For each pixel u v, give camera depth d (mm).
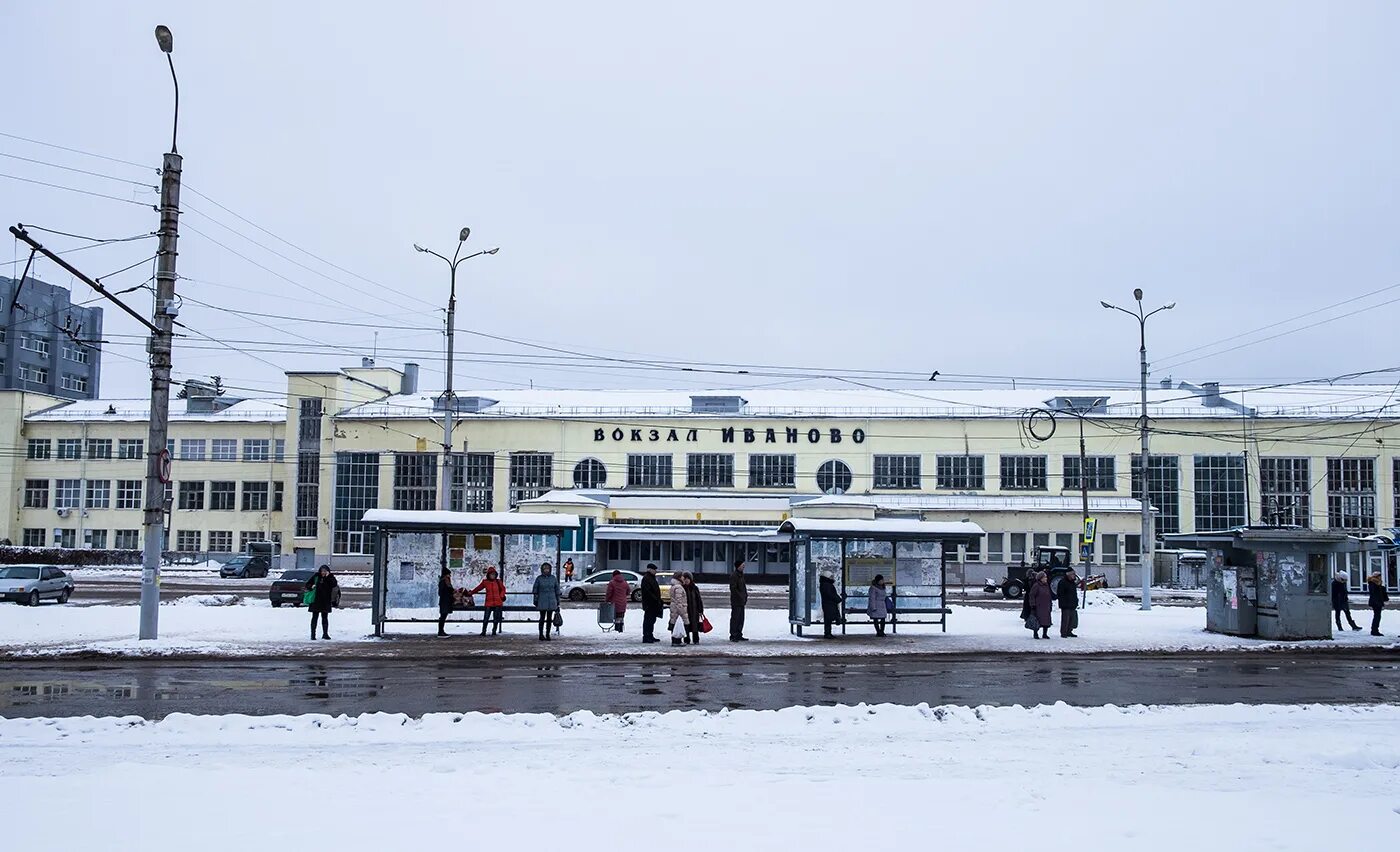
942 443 75125
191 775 10555
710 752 12195
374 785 10180
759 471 75875
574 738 13031
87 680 19141
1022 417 68375
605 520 68625
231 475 83062
